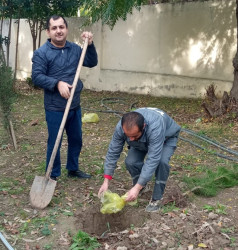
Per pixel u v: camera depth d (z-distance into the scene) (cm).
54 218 425
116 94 1244
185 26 1077
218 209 430
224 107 832
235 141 700
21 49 1656
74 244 368
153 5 1146
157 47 1156
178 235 380
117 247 360
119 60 1278
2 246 375
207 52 1040
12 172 568
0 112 701
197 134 736
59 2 1195
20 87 1412
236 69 836
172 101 1077
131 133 357
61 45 474
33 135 763
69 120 500
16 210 445
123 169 566
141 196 471
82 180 530
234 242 371
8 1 1195
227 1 979
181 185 495
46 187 451
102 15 784
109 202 406
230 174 514
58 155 500
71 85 480
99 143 705
